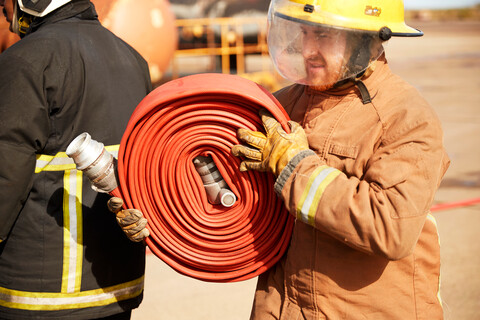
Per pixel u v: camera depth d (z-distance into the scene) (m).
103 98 2.26
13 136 2.03
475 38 27.20
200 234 1.94
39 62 2.09
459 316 3.41
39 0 2.21
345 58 1.76
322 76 1.81
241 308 3.64
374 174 1.69
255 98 1.80
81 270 2.23
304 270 1.86
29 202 2.17
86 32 2.30
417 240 1.71
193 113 1.85
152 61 6.81
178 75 10.73
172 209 1.93
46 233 2.18
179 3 9.05
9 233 2.19
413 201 1.64
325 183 1.69
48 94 2.12
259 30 9.34
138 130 1.88
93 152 1.86
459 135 8.45
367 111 1.81
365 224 1.63
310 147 1.88
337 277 1.82
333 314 1.82
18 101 2.03
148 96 1.92
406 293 1.83
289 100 2.08
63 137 2.18
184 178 1.93
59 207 2.19
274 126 1.80
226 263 1.95
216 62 10.62
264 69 12.49
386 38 1.75
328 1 1.75
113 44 2.40
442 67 16.42
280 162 1.76
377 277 1.80
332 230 1.68
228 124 1.87
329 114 1.88
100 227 2.24
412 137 1.70
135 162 1.88
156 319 3.47
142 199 1.92
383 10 1.78
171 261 1.97
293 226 1.94
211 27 9.20
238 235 1.94
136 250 2.38
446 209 5.38
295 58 1.83
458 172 6.68
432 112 1.73
